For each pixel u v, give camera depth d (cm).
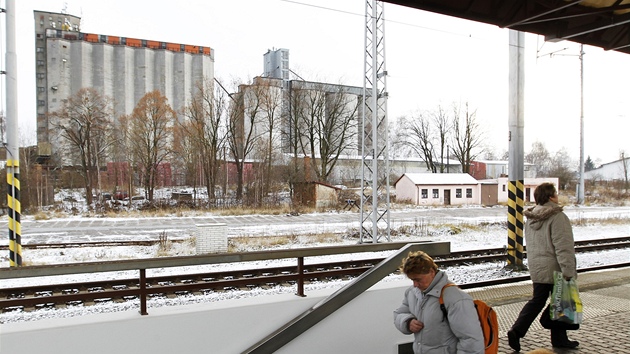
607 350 519
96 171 4700
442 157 6250
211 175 4306
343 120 5644
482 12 828
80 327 316
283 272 1112
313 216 3188
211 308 357
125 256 1505
